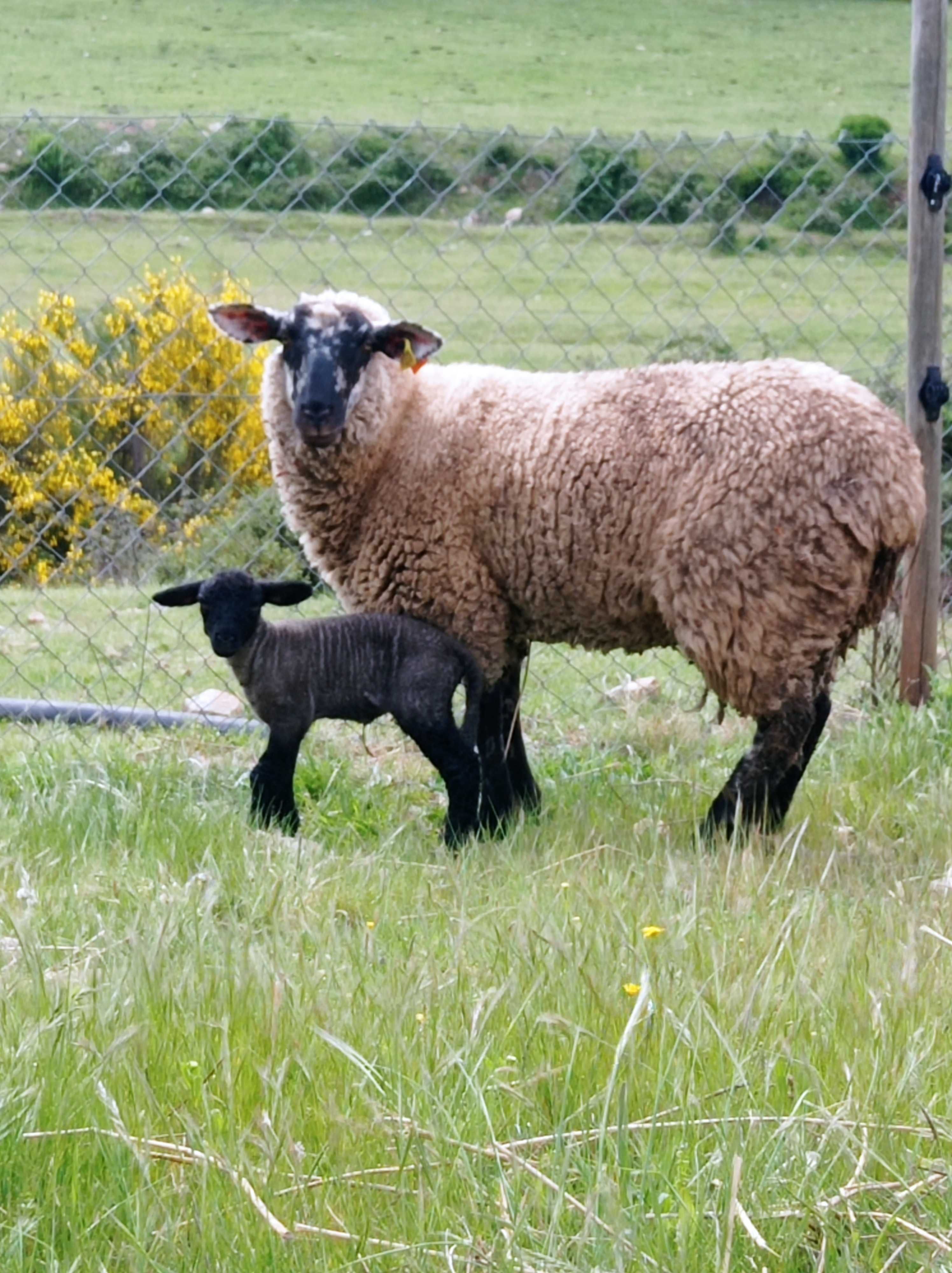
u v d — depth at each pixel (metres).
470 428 5.10
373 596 5.25
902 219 17.55
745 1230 2.38
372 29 40.72
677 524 4.83
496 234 17.20
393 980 3.19
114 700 6.86
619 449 4.89
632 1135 2.64
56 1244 2.40
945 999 3.24
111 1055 2.78
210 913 3.61
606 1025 3.03
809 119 32.31
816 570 4.82
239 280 10.27
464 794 5.00
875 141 6.57
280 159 16.95
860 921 3.83
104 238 6.77
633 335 8.85
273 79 34.97
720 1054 2.86
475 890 4.07
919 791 5.46
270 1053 2.90
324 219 17.03
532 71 36.84
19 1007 3.07
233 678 7.20
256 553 8.09
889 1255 2.42
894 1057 2.88
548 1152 2.64
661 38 40.50
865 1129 2.59
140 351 9.72
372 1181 2.57
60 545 9.68
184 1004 3.09
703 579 4.83
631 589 5.02
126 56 36.44
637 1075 2.83
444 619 5.18
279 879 3.95
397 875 4.27
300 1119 2.71
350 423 5.07
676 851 4.59
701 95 34.75
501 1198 2.44
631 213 17.81
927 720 6.07
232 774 5.54
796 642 4.90
